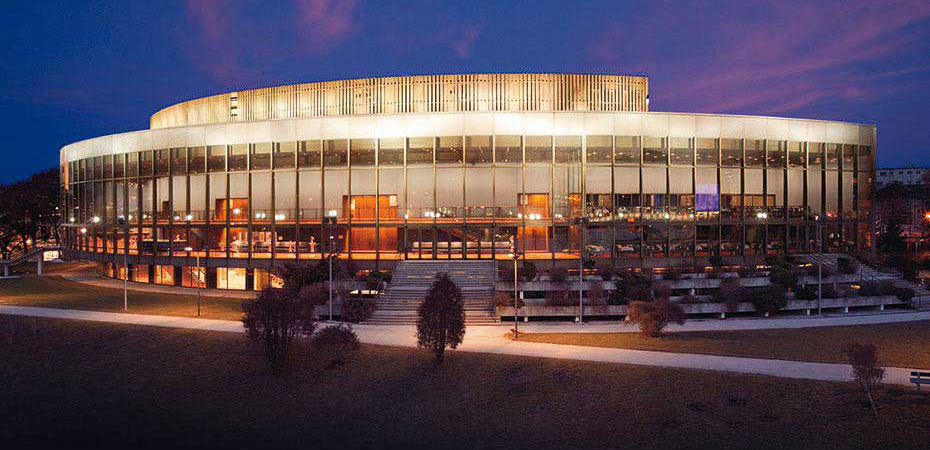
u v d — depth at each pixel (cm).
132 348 2777
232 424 1912
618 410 1962
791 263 4509
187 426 1900
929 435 1702
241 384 2288
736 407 1955
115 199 5356
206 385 2283
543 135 4462
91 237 5644
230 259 4819
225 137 4847
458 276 4100
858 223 5050
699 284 3956
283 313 2422
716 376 2264
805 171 4866
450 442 1755
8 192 8788
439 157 4491
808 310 3788
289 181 4722
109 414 2014
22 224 8900
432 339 2516
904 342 2895
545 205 4503
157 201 5100
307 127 4669
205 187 4897
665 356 2586
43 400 2148
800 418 1853
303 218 4678
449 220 4500
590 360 2517
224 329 3144
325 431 1847
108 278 5838
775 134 4775
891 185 9650
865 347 1939
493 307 3591
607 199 4497
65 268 7244
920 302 3978
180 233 4991
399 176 4597
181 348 2766
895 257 4888
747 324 3403
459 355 2623
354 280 4009
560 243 4466
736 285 3838
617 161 4500
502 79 5438
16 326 3183
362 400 2105
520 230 4491
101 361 2591
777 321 3503
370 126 4578
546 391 2148
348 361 2531
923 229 7994
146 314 3638
